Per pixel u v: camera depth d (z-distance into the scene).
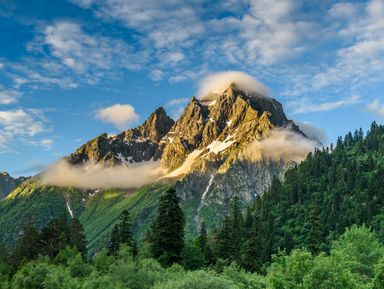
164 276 56.88
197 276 37.94
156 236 87.44
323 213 182.25
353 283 27.66
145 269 57.09
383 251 47.09
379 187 195.88
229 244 103.25
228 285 37.50
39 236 112.75
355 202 189.88
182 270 65.88
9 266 104.88
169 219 86.31
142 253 87.50
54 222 114.62
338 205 192.75
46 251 108.50
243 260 99.44
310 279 27.44
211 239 125.62
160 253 86.56
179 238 87.19
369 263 45.97
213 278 37.31
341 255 29.30
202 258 92.62
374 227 159.62
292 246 160.00
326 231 166.12
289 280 28.62
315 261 28.67
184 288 37.06
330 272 27.86
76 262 71.75
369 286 29.80
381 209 178.50
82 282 60.53
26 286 67.94
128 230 104.50
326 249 133.50
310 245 117.69
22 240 113.38
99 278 57.25
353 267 42.47
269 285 29.53
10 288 73.44
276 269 30.36
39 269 69.69
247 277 59.28
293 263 28.58
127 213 106.00
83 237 120.75
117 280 55.59
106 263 73.75
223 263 90.69
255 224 110.19
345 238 50.66
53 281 61.09
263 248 147.12
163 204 87.44
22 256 108.56
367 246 48.31
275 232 182.62
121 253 62.00
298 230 181.38
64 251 94.12
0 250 136.00
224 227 105.44
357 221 164.75
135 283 55.22
